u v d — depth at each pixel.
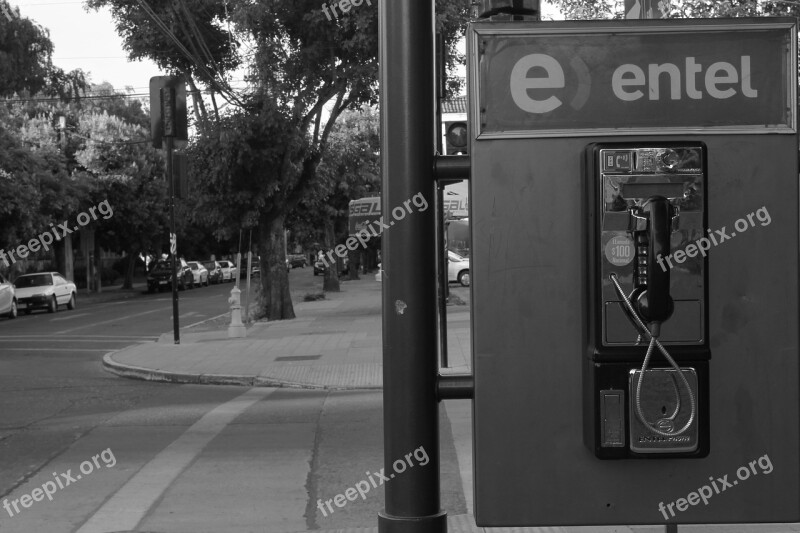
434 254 3.06
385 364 3.05
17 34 39.25
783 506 3.02
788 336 3.00
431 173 3.04
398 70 3.02
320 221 41.31
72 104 47.12
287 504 7.05
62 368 17.50
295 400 12.31
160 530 6.44
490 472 3.03
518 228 3.00
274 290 26.67
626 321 2.92
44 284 37.59
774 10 12.19
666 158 2.92
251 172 23.91
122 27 23.80
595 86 3.00
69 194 41.53
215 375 14.66
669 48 3.00
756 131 2.99
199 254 75.69
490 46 3.01
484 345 3.01
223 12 23.52
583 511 3.03
